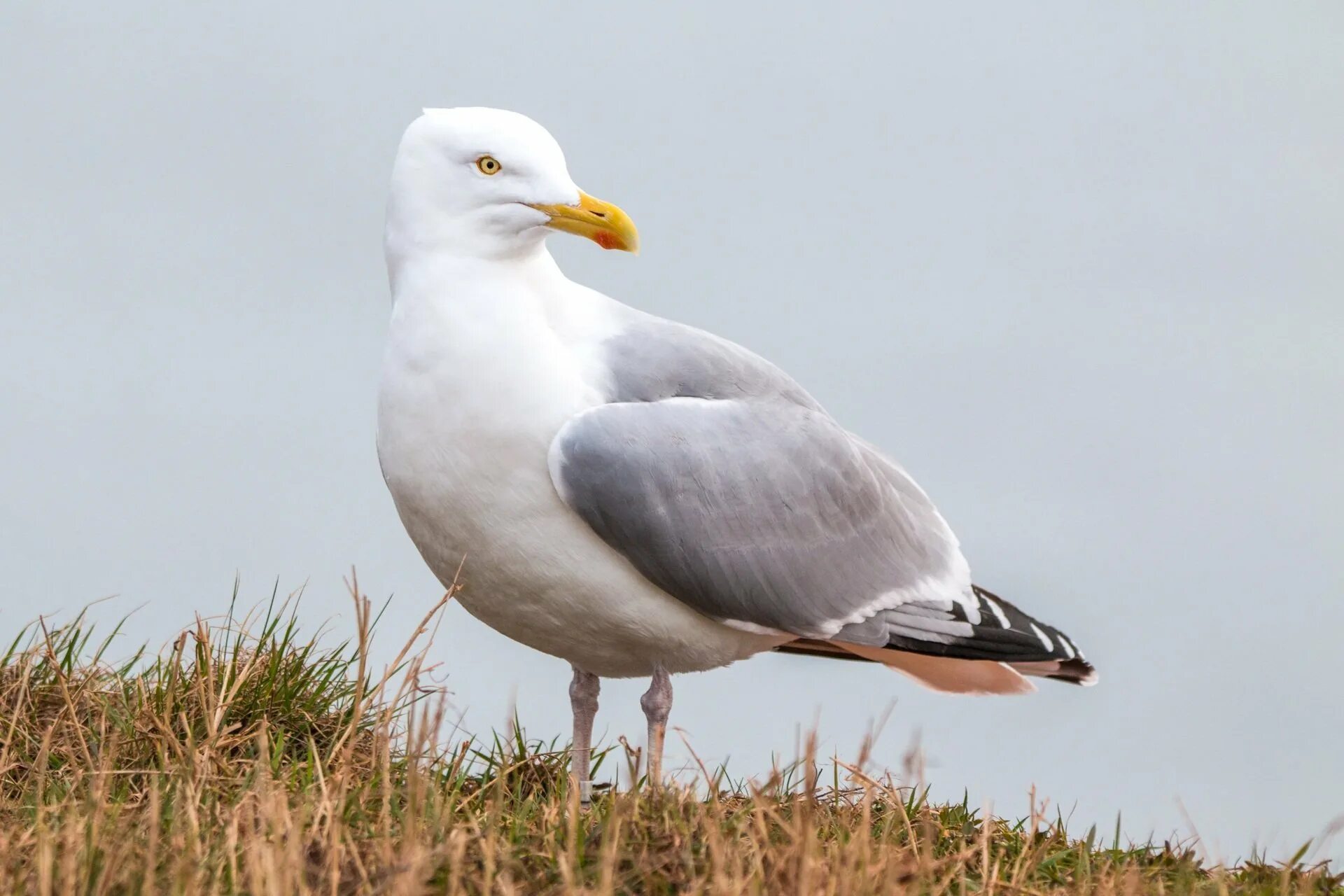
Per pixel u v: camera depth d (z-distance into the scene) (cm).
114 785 981
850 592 1178
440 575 1145
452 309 1066
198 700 1102
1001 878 931
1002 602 1278
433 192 1078
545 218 1066
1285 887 916
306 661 1195
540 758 1170
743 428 1126
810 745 939
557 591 1106
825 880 813
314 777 972
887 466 1274
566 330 1107
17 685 1111
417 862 783
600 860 835
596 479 1062
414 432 1075
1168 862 999
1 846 832
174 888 769
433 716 1079
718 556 1105
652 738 1153
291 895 776
